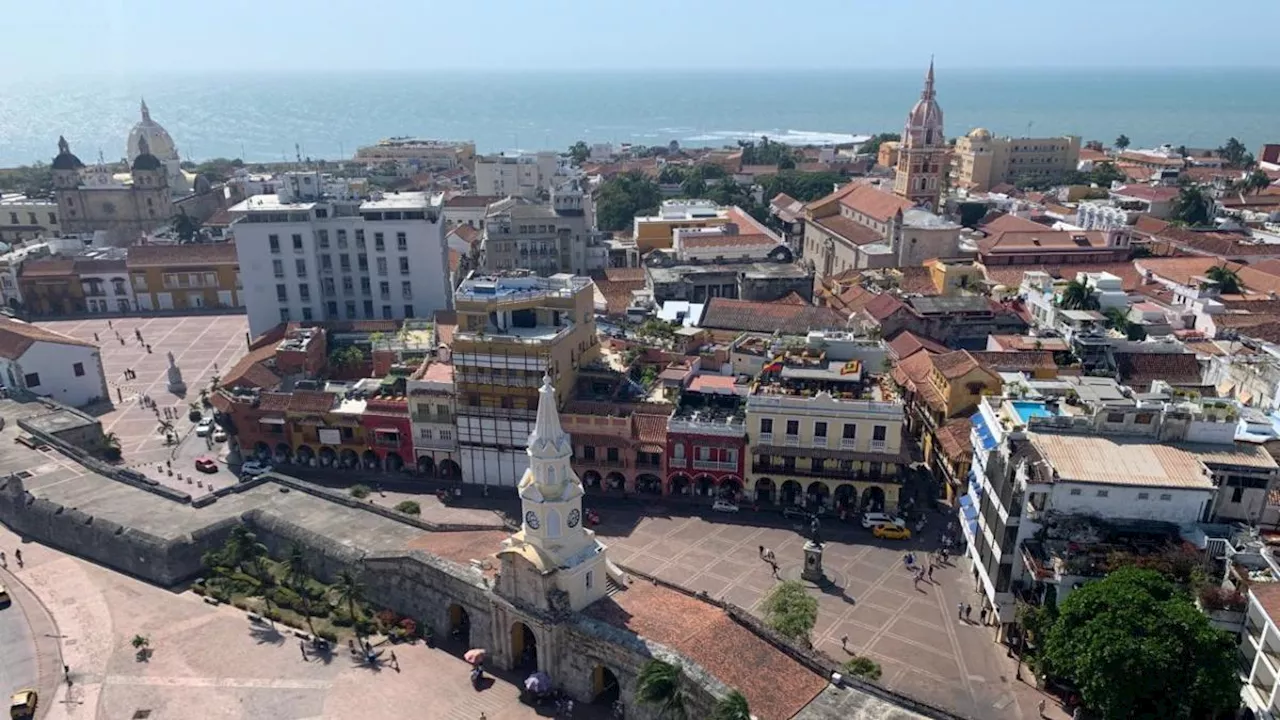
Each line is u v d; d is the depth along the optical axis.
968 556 88.69
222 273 185.12
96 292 183.88
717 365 116.56
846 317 136.12
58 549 92.44
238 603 81.81
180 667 73.19
